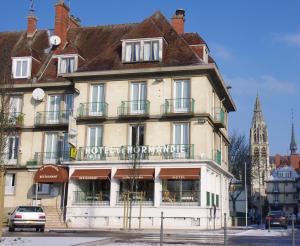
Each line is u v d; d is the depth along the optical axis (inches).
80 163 1462.8
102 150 1472.7
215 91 1612.9
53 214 1472.7
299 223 2593.5
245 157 2854.3
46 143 1603.1
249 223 2571.4
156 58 1480.1
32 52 1702.8
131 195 1405.0
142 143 1456.7
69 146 1553.9
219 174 1635.1
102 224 1414.9
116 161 1428.4
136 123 1464.1
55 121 1601.9
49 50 1782.7
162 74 1466.5
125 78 1501.0
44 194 1547.7
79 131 1513.3
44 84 1616.6
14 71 1683.1
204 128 1406.3
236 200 2827.3
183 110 1429.6
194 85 1434.5
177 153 1406.3
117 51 1569.9
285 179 5265.8
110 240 732.0
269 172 5516.7
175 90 1456.7
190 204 1360.7
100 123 1499.8
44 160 1583.4
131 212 1393.9
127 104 1481.3
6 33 1915.6
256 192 4626.0
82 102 1528.1
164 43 1509.6
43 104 1626.5
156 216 1365.7
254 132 5723.4
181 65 1440.7
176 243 725.9
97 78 1524.4
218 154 1598.2
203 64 1423.5
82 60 1659.7
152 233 1071.6
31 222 1100.5
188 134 1416.1
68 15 1847.9
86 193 1493.6
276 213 1798.7
